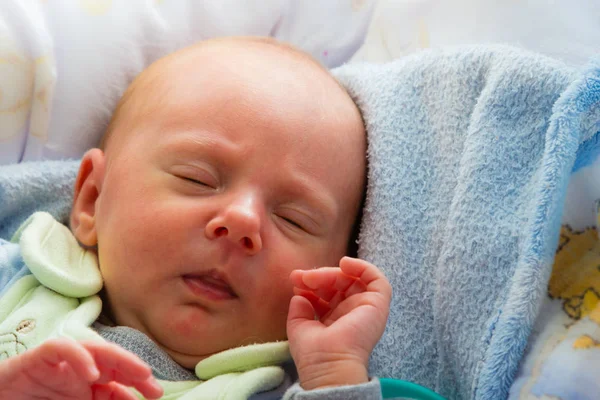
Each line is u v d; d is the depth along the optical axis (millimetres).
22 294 924
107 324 937
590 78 869
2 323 875
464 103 1005
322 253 955
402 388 841
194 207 871
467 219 920
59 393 641
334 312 859
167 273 867
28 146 1164
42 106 1132
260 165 899
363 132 1058
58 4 1134
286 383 896
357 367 784
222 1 1222
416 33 1251
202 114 919
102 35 1142
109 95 1158
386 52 1279
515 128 939
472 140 952
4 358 839
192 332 875
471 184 931
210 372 876
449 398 922
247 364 872
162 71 1018
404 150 1036
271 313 895
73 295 917
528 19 1152
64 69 1131
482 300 892
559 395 774
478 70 1000
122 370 623
